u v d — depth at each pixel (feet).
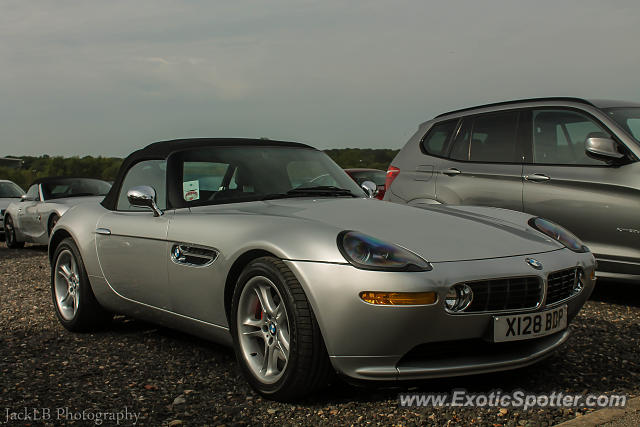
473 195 17.31
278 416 8.41
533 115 16.74
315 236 8.70
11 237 34.78
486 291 8.38
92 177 34.06
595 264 10.16
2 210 37.83
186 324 11.02
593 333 12.44
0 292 19.25
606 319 13.65
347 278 8.13
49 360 11.34
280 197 11.66
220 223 10.14
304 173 12.66
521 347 9.03
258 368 9.27
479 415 8.33
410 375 8.32
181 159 12.16
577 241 10.26
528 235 9.78
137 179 12.89
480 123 17.90
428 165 18.71
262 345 9.50
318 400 8.94
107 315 13.57
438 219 9.93
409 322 8.02
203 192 11.60
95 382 10.00
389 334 8.07
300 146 13.65
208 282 10.09
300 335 8.41
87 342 12.71
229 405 8.87
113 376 10.31
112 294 12.67
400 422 8.13
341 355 8.29
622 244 14.62
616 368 10.25
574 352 11.16
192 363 10.96
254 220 9.77
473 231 9.49
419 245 8.70
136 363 11.03
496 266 8.52
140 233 11.62
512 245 9.20
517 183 16.46
